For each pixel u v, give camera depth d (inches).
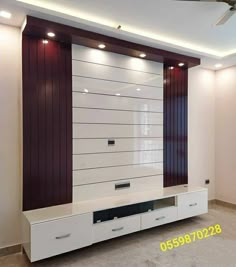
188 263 91.8
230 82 160.1
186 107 153.6
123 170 126.9
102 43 109.9
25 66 100.2
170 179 145.9
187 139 154.7
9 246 100.1
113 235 105.0
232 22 102.7
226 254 98.6
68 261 94.2
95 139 118.0
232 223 132.6
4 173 99.7
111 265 91.2
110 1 86.7
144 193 129.7
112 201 114.7
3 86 99.4
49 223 89.4
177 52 131.5
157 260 94.3
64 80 109.4
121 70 125.3
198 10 93.2
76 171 113.0
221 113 165.9
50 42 106.0
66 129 110.1
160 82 140.7
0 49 98.7
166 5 89.3
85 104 115.0
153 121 138.3
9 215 100.7
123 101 126.6
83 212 97.9
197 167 161.3
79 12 95.0
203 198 137.9
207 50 139.3
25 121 100.3
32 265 91.4
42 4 88.8
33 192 102.4
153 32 114.4
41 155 104.2
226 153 162.7
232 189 158.9
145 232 121.2
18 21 96.4
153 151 138.4
